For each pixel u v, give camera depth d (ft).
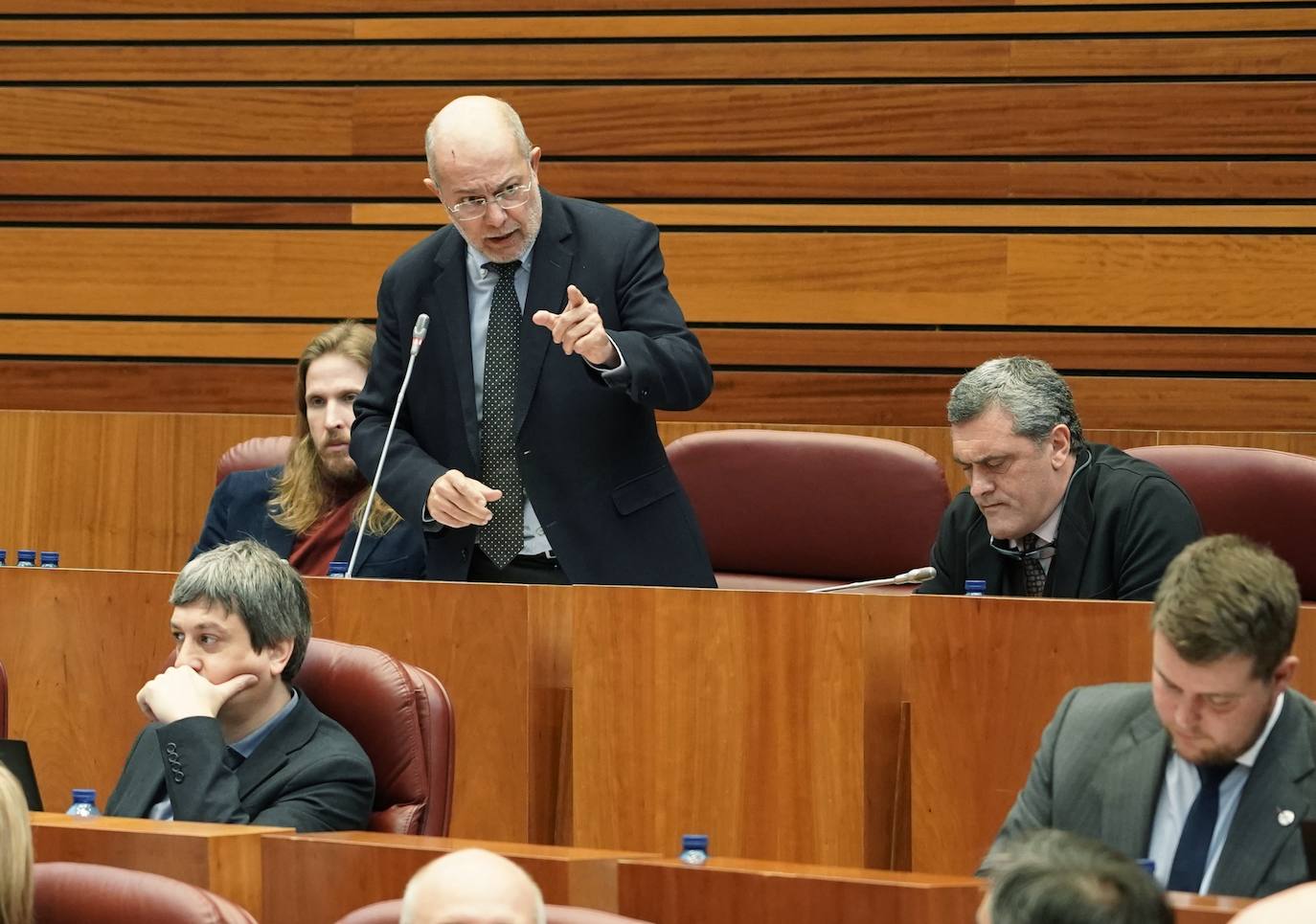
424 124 52.85
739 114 51.26
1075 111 49.32
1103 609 26.91
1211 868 21.04
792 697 28.68
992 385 31.94
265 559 27.17
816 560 41.42
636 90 51.80
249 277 53.57
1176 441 46.85
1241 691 19.80
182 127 54.08
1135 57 49.14
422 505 32.94
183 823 23.31
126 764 28.86
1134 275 49.11
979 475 32.04
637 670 29.68
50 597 33.47
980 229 50.06
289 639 27.02
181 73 54.08
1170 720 20.47
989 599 27.61
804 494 41.52
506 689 30.42
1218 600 19.53
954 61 50.14
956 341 49.98
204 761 25.59
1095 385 49.14
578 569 33.37
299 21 53.52
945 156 50.21
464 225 33.22
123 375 54.03
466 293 34.78
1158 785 21.70
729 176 51.31
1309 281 48.21
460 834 30.66
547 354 33.81
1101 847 14.19
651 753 29.58
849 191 50.70
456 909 16.02
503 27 52.60
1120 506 31.89
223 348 53.67
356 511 38.58
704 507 42.37
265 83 53.78
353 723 27.04
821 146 50.78
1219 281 48.67
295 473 39.68
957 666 27.81
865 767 28.22
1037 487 31.96
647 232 34.68
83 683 33.22
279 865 22.43
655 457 34.40
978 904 19.47
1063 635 27.14
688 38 51.80
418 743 26.68
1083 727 22.57
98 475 51.85
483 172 32.73
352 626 31.48
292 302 53.36
